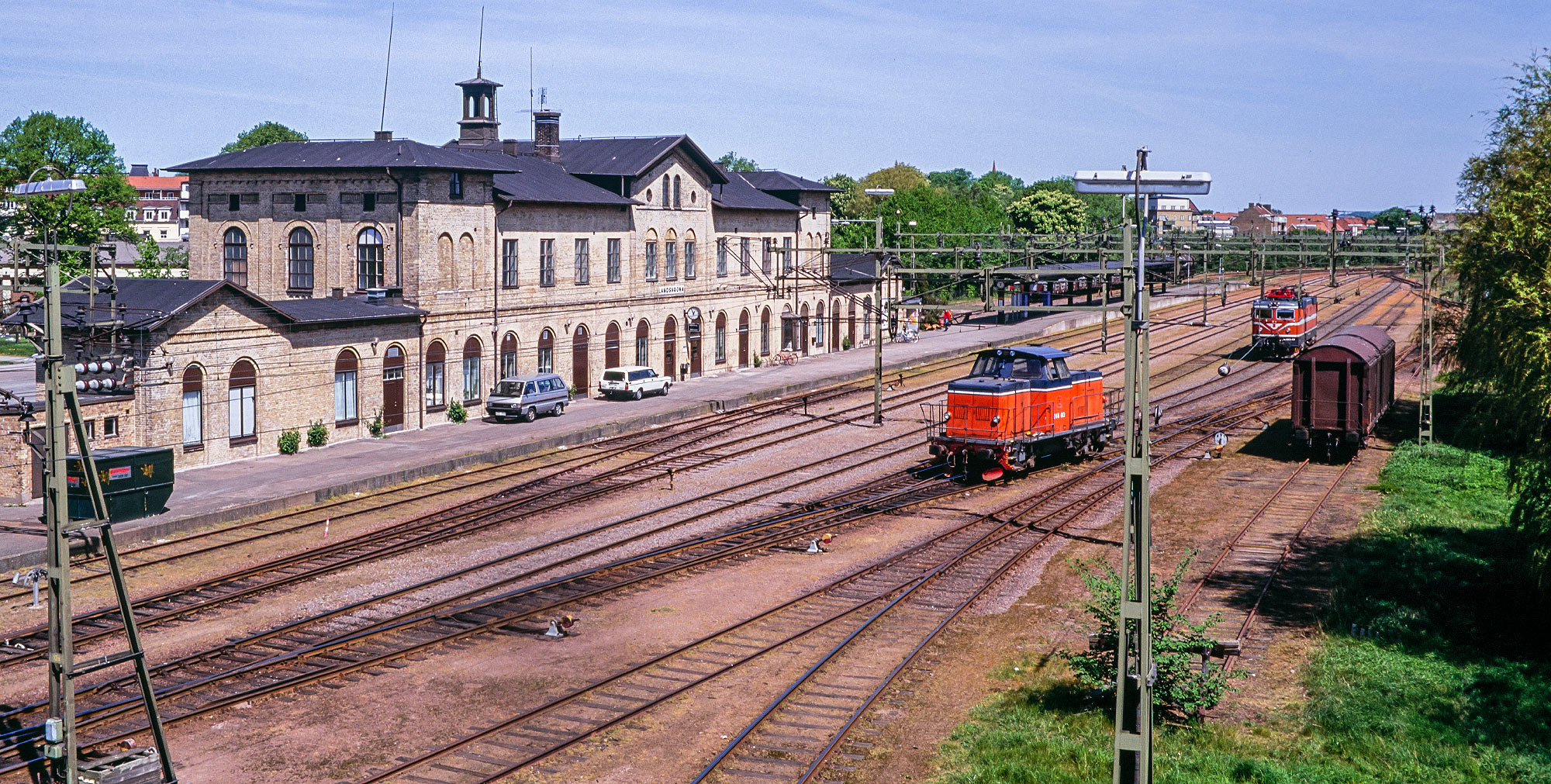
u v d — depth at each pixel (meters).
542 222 58.34
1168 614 21.66
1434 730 20.36
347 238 53.28
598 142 68.12
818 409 58.75
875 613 26.75
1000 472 40.94
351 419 49.41
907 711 21.30
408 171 51.25
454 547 32.72
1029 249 62.38
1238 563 31.28
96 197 90.88
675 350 68.12
